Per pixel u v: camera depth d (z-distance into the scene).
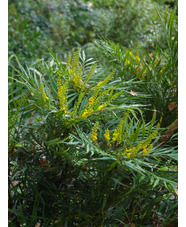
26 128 0.85
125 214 0.90
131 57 1.08
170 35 1.08
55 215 0.89
